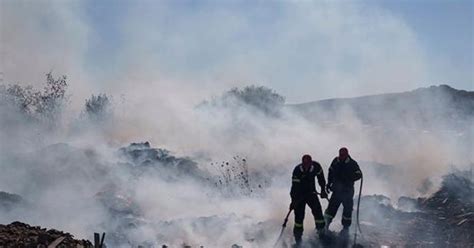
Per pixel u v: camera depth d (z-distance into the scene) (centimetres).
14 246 945
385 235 1230
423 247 1150
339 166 1216
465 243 1173
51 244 966
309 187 1184
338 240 1188
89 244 1027
